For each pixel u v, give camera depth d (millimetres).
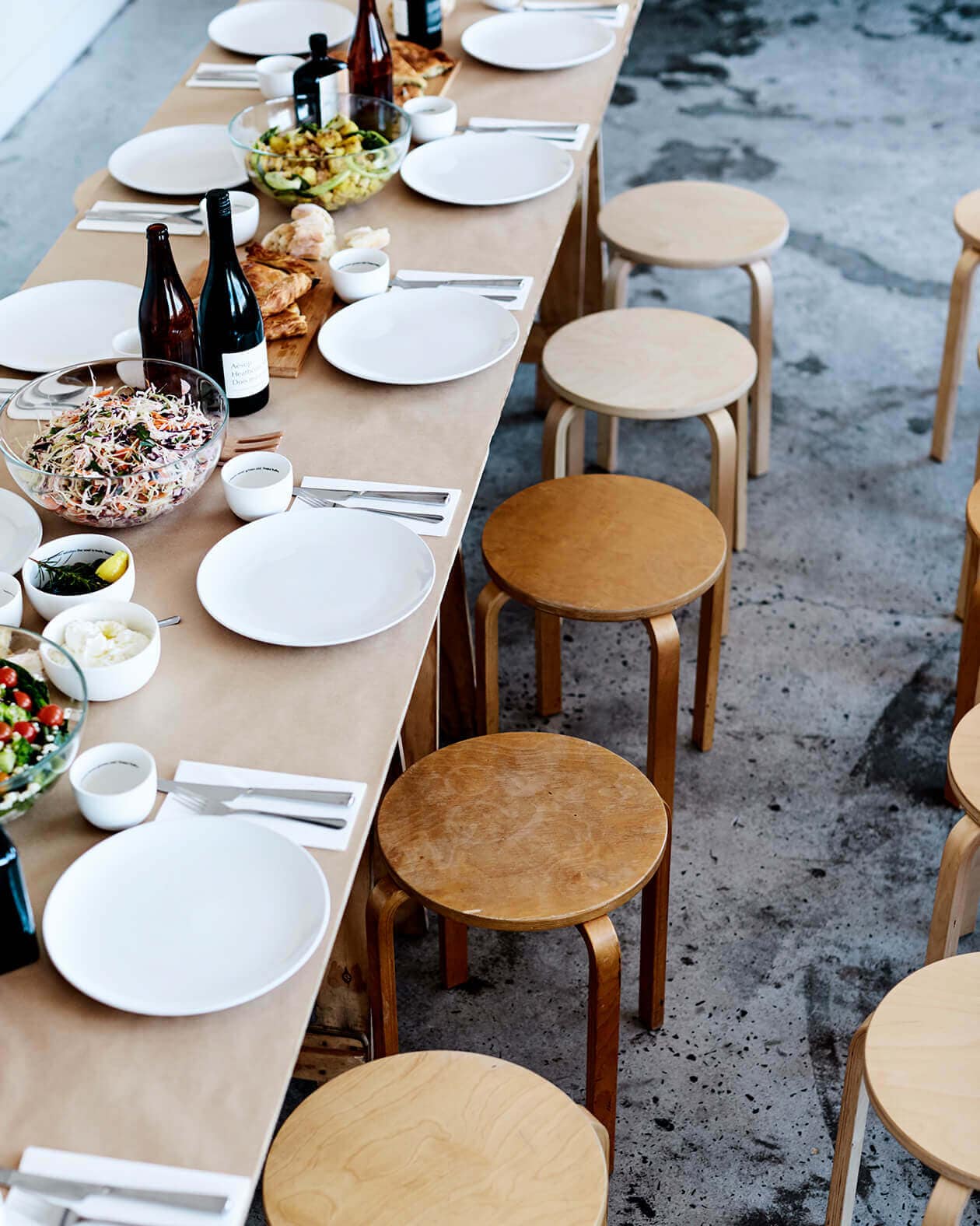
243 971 1094
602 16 3012
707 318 2641
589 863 1590
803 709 2604
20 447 1646
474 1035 2039
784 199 4445
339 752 1317
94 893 1152
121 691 1368
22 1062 1039
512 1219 1226
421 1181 1257
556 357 2512
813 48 5648
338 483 1675
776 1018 2051
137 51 5555
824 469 3242
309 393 1884
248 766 1300
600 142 3217
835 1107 1929
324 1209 1232
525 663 2750
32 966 1112
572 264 3113
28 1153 974
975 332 3748
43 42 5172
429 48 2824
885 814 2391
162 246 1711
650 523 2166
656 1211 1804
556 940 2195
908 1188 1827
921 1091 1321
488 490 3193
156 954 1106
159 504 1572
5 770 1172
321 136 2281
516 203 2361
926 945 2162
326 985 1797
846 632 2783
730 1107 1931
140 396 1661
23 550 1550
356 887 1720
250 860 1177
